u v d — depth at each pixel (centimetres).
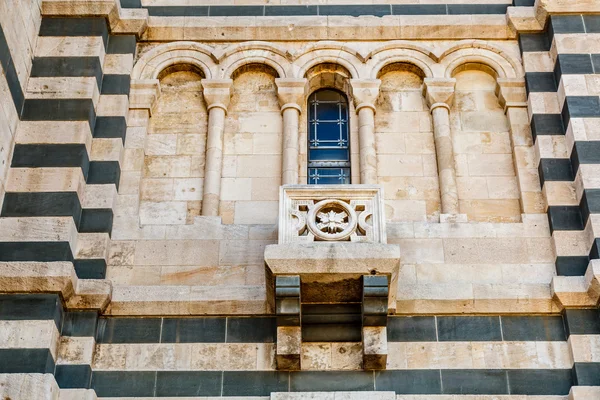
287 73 1652
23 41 1550
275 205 1538
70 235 1418
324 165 1602
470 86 1659
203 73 1662
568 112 1541
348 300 1364
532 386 1327
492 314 1386
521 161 1557
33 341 1315
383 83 1661
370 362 1337
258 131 1612
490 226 1477
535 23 1675
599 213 1433
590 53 1606
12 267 1359
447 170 1545
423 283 1407
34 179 1466
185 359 1356
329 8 1733
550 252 1454
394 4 1736
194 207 1535
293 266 1323
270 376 1343
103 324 1384
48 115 1532
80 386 1316
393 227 1473
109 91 1602
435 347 1360
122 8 1692
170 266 1445
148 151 1587
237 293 1397
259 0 1738
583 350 1340
